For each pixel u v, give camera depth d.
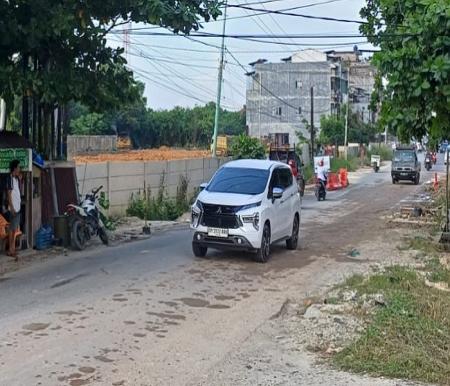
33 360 6.63
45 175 14.91
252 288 10.60
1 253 13.16
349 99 87.69
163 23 11.68
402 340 7.27
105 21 12.73
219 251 14.11
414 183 43.81
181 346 7.31
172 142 79.25
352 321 8.30
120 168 21.59
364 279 11.02
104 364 6.58
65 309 8.76
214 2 11.96
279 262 13.18
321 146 64.75
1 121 17.98
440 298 9.33
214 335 7.80
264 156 36.88
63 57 13.91
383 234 17.95
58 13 11.92
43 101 13.55
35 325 7.93
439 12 9.13
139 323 8.19
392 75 9.79
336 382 6.17
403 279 10.78
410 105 10.28
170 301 9.45
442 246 15.24
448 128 10.80
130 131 75.06
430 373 6.33
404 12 11.05
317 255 14.25
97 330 7.79
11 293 9.70
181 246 14.92
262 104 82.69
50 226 14.68
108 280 10.80
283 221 14.12
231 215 12.60
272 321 8.56
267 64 82.38
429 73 9.48
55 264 12.30
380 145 87.31
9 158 13.29
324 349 7.25
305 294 10.31
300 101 81.62
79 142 57.84
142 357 6.86
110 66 14.44
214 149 36.56
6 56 13.54
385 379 6.24
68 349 7.02
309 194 34.34
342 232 18.41
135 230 18.19
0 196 13.40
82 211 14.30
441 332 7.56
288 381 6.21
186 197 26.09
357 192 35.81
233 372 6.47
